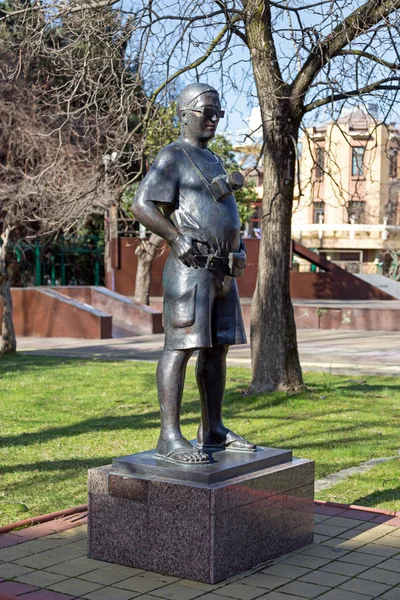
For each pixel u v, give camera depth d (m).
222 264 5.55
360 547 5.57
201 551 4.93
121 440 9.72
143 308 26.44
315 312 26.62
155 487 5.12
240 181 5.52
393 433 9.93
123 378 15.14
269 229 12.68
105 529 5.35
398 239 51.19
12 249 33.56
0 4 16.80
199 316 5.44
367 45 11.06
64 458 8.77
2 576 5.04
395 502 6.81
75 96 13.37
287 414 11.29
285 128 12.32
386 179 44.06
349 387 13.51
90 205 15.89
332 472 7.98
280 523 5.42
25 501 7.02
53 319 25.11
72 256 41.59
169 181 5.54
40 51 14.79
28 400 12.84
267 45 11.98
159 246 28.75
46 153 18.75
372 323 25.84
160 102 12.74
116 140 13.27
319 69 11.79
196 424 10.66
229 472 5.17
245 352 20.02
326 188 50.69
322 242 52.72
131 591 4.77
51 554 5.48
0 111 19.53
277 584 4.88
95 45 12.66
